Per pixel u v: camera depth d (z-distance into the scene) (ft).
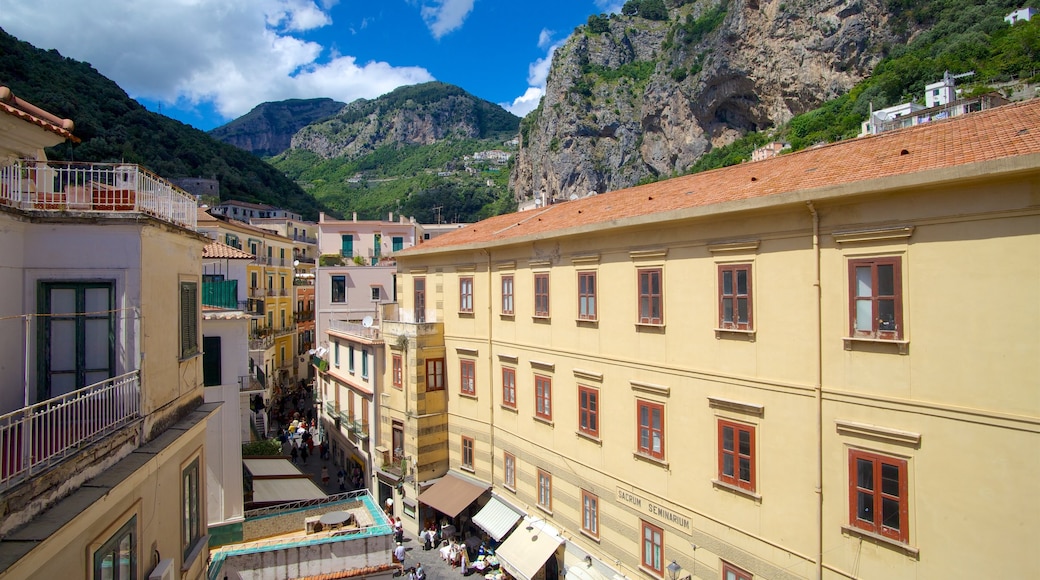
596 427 62.13
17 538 21.27
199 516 41.22
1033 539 31.37
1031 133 35.35
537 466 71.36
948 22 223.51
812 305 41.47
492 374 79.87
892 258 37.17
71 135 36.27
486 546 78.28
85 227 31.76
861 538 38.58
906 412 36.58
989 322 33.12
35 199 33.81
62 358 31.17
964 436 34.04
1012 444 32.24
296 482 82.17
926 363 35.70
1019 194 31.94
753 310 45.60
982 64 175.83
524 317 73.46
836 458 40.04
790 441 42.98
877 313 37.88
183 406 39.34
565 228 63.77
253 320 144.87
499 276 78.23
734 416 47.19
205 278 98.17
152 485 32.68
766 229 44.62
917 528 35.94
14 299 30.01
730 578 47.44
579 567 63.05
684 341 51.60
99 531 26.37
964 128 42.83
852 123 205.26
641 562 56.34
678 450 52.31
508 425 76.74
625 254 57.88
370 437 97.55
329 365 124.06
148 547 31.96
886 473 37.55
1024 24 181.57
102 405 29.53
